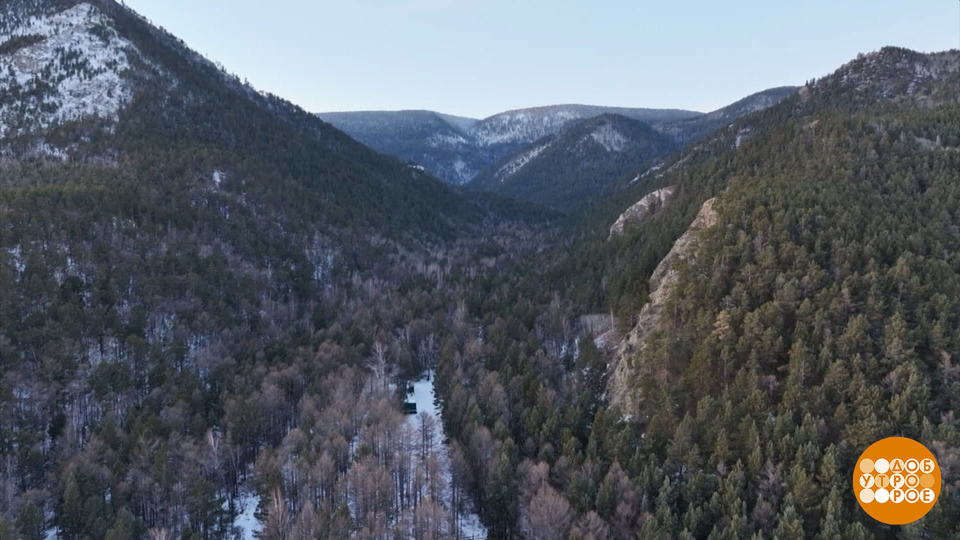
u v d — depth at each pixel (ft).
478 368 365.40
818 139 440.86
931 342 225.35
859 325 231.30
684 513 208.03
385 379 362.53
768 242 287.89
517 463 260.42
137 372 337.72
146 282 386.73
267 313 445.37
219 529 260.83
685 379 261.03
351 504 258.78
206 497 243.81
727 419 227.40
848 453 200.03
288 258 539.70
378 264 618.03
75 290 363.35
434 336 448.65
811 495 190.39
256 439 309.83
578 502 225.56
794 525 179.22
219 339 389.60
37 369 296.51
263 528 242.78
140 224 454.40
